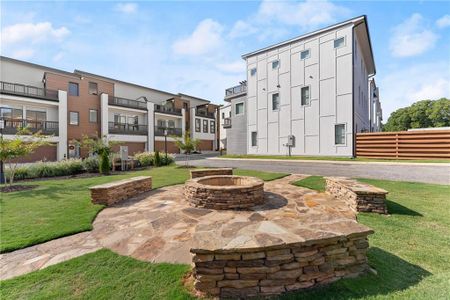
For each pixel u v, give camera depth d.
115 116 25.53
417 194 5.52
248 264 2.21
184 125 33.22
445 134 11.86
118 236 3.67
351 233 2.45
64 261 2.93
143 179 6.89
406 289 2.19
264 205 5.09
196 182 5.63
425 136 12.34
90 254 3.10
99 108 23.59
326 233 2.45
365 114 20.05
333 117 14.88
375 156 13.72
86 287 2.41
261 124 19.08
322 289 2.24
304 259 2.29
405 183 6.60
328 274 2.36
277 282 2.22
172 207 5.17
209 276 2.22
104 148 13.84
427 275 2.45
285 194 6.07
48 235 3.71
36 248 3.33
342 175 8.55
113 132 24.19
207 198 5.01
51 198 6.29
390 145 13.28
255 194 5.06
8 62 19.03
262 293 2.20
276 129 18.03
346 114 14.31
